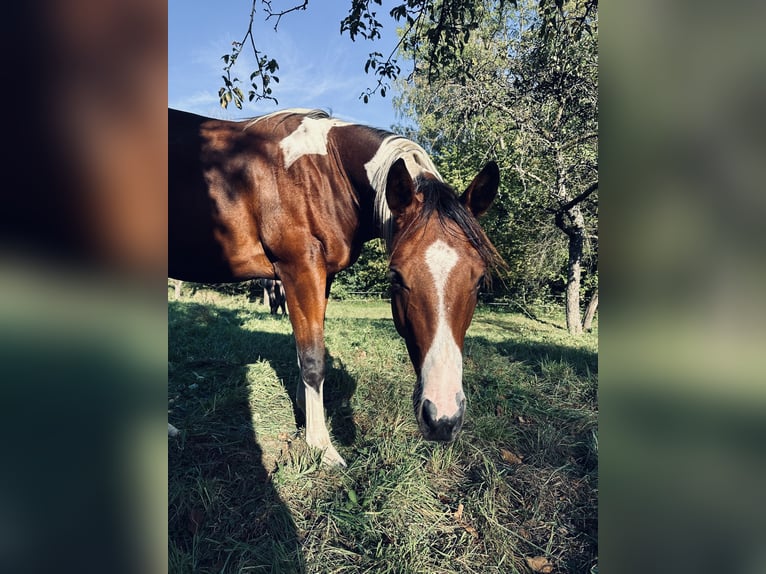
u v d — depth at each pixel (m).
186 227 2.56
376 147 2.44
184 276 2.92
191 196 2.53
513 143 9.32
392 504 2.11
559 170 9.18
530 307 13.79
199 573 1.69
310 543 1.89
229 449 2.55
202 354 4.59
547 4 3.80
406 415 3.09
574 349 6.32
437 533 2.00
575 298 10.33
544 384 4.09
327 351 4.94
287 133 2.61
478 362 4.64
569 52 6.05
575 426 3.18
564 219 10.05
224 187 2.54
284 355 4.66
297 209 2.52
